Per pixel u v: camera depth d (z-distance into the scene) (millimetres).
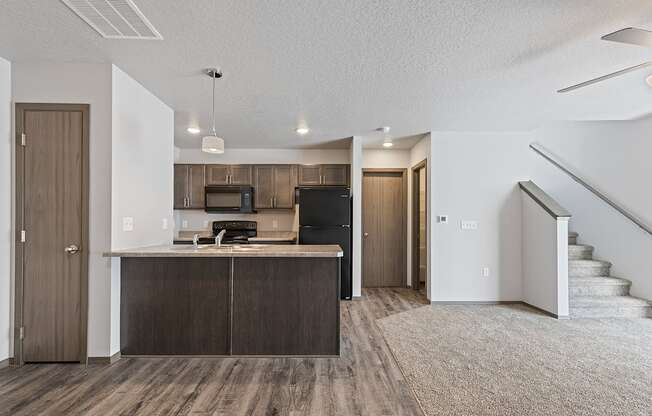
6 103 2850
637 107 3926
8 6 2088
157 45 2543
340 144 5871
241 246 3590
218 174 5992
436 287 5012
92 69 2885
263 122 4535
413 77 3076
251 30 2314
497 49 2561
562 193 5434
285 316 3137
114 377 2684
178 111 4078
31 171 2887
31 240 2887
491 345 3365
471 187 5023
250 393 2449
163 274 3113
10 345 2869
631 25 2234
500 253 5012
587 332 3730
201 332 3115
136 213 3277
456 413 2197
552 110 4027
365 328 3895
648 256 4406
